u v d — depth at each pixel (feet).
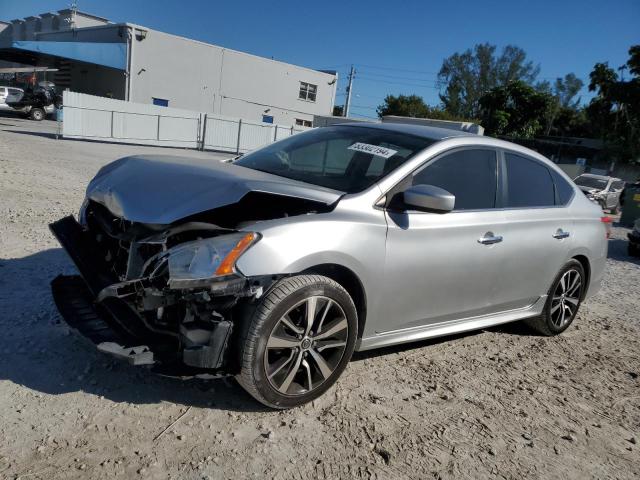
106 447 8.50
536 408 11.81
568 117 217.97
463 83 248.93
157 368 8.89
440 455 9.54
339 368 10.57
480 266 12.82
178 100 110.32
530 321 16.35
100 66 109.09
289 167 12.72
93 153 57.06
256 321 9.21
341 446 9.38
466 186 12.85
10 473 7.66
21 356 10.82
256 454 8.83
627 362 15.43
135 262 9.82
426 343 14.62
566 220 15.55
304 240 9.56
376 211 10.91
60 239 11.59
